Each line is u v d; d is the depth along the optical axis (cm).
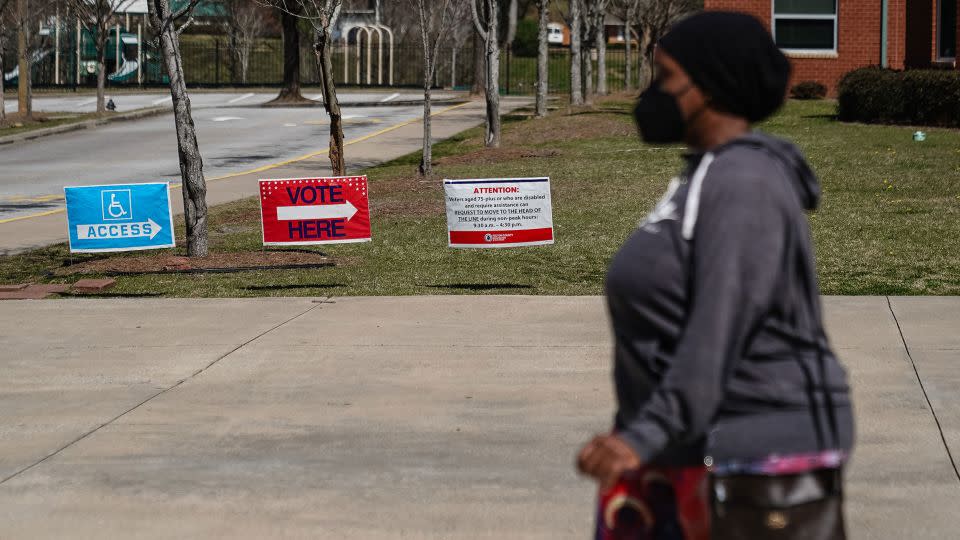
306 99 6116
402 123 4581
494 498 674
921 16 3803
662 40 317
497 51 3291
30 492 697
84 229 1465
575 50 4659
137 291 1411
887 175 2227
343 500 675
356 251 1683
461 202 1311
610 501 329
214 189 2711
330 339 1109
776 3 4172
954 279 1333
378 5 8262
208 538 624
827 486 309
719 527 308
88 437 807
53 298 1374
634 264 309
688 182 307
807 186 310
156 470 734
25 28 4962
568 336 1103
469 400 884
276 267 1536
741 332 285
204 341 1113
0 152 3806
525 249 1656
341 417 845
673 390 281
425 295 1332
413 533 625
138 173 3152
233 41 8400
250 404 885
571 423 820
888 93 3150
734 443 303
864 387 893
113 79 8038
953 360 973
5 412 874
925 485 680
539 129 3706
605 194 2206
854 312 1171
